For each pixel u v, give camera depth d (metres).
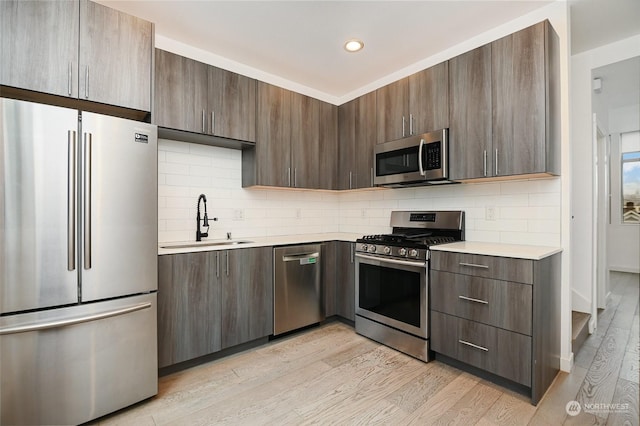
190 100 2.38
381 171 2.91
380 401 1.82
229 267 2.38
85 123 1.59
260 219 3.22
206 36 2.50
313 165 3.24
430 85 2.54
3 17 1.47
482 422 1.63
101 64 1.73
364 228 3.61
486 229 2.55
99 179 1.63
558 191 2.17
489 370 1.95
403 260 2.42
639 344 2.53
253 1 2.06
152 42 1.92
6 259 1.40
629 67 2.75
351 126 3.30
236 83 2.66
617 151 5.41
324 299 2.99
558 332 2.12
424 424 1.62
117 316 1.70
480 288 1.99
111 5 2.09
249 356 2.41
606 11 2.20
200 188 2.80
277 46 2.66
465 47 2.59
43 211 1.48
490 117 2.17
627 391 1.88
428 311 2.28
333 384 2.01
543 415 1.68
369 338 2.73
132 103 1.83
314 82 3.41
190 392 1.93
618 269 5.47
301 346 2.59
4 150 1.39
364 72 3.17
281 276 2.68
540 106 1.95
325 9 2.16
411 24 2.35
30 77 1.52
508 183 2.43
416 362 2.30
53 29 1.59
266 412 1.73
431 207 2.95
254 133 2.79
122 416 1.70
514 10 2.20
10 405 1.43
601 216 3.53
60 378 1.53
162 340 2.05
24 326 1.43
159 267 2.04
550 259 1.98
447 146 2.41
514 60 2.06
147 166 1.81
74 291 1.56
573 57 2.87
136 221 1.76
